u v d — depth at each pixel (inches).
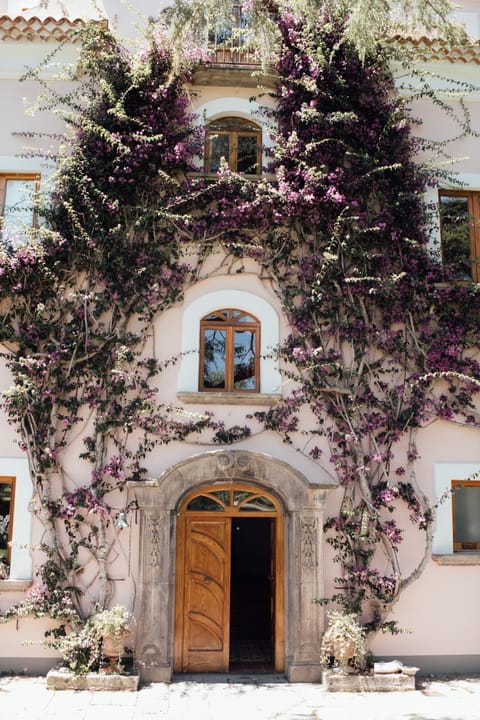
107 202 338.0
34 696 277.9
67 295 339.0
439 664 322.7
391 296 343.3
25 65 369.7
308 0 303.6
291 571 317.1
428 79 385.4
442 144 362.6
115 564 317.7
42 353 330.6
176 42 310.5
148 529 313.1
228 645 320.8
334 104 352.8
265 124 360.5
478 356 355.9
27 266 330.0
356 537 322.3
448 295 346.3
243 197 346.3
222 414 335.0
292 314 343.9
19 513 319.6
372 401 338.0
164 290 343.3
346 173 348.5
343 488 331.6
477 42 373.7
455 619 327.0
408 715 263.4
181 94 355.9
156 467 327.3
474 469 342.6
